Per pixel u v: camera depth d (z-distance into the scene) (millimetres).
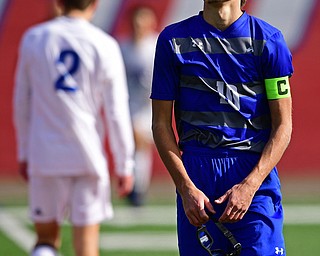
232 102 17172
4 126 45656
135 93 39812
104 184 21734
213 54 17172
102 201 21766
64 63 21469
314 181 47000
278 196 17766
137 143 39750
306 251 31359
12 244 32469
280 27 46469
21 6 45312
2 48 45344
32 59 21562
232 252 17203
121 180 22188
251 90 17203
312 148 47562
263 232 17359
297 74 47156
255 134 17375
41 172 21484
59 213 21766
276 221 17578
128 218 37688
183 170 17078
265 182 17516
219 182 17297
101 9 45125
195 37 17234
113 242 32812
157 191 44812
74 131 21375
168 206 40781
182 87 17438
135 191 39625
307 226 36406
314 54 46969
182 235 17750
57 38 21500
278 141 16938
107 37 21859
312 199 43031
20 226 35969
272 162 16844
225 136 17250
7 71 45469
